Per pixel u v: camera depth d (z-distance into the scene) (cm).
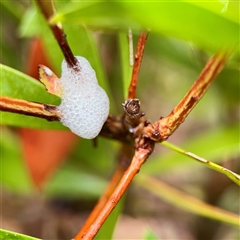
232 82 11
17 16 13
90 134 7
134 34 10
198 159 7
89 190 14
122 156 9
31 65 11
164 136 7
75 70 7
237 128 11
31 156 12
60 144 12
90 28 9
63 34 6
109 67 15
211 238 16
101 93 7
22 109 6
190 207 11
